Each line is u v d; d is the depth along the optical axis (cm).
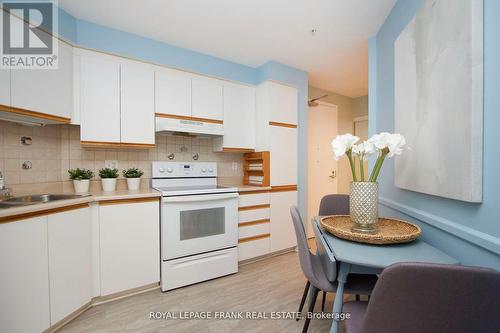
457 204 100
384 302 63
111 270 174
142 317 158
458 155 94
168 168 240
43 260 132
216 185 267
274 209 269
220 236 217
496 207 79
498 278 54
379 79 207
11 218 117
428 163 117
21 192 169
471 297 56
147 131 211
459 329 60
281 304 175
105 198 169
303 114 298
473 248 90
